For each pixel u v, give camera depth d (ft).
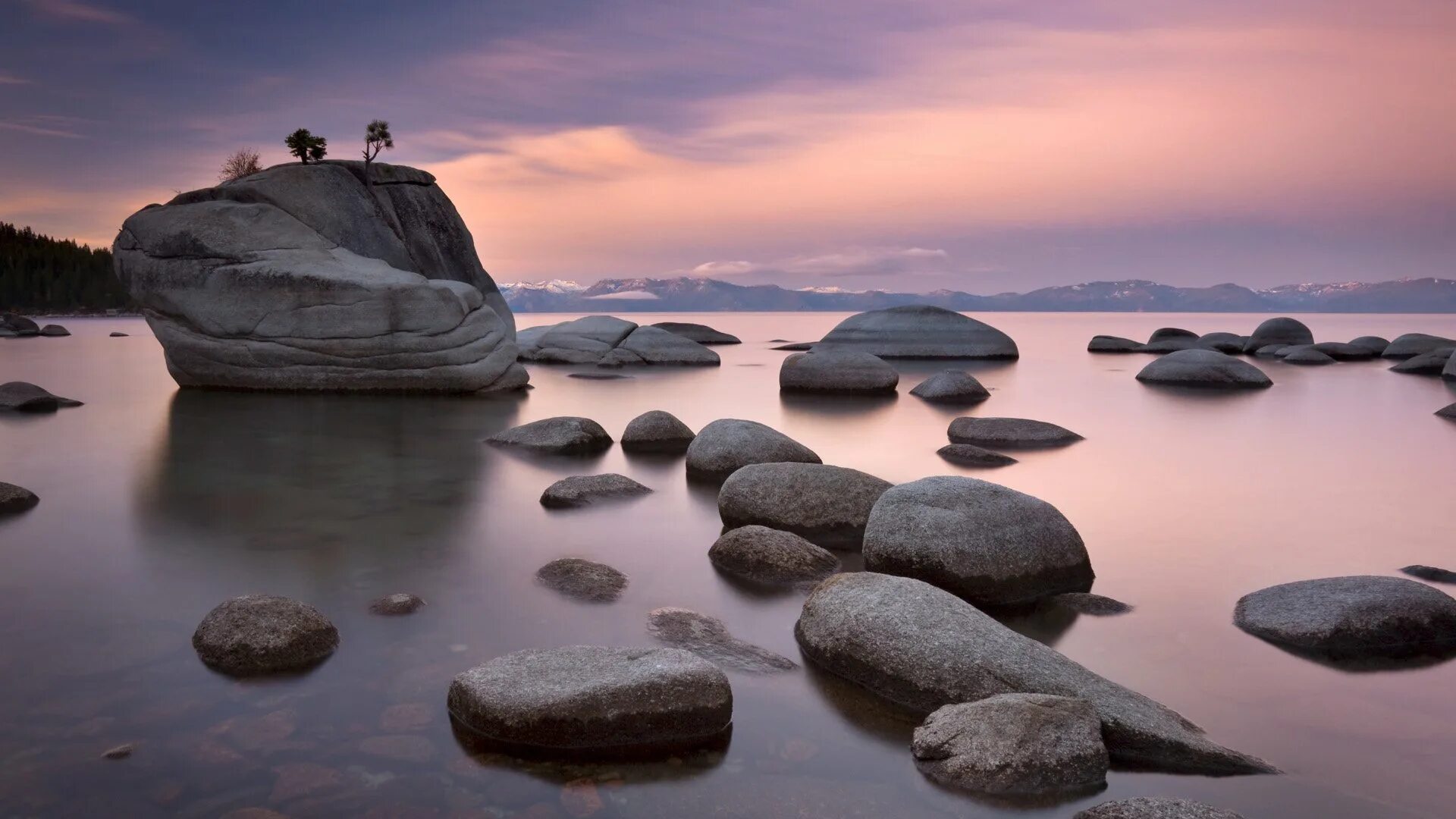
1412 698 15.40
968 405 58.18
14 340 130.82
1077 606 19.80
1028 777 12.50
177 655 16.14
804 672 16.20
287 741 13.23
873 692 15.44
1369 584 18.58
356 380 58.70
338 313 56.54
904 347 105.29
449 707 14.32
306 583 20.26
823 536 24.68
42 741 13.04
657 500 28.99
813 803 12.03
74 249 287.07
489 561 22.24
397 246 65.16
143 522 25.52
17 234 292.61
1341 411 55.21
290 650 15.98
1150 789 12.60
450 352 58.44
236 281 56.65
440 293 57.31
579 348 93.35
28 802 11.48
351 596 19.44
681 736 13.78
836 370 66.49
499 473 33.22
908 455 38.75
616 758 13.11
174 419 46.52
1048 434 42.75
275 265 57.36
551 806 11.79
